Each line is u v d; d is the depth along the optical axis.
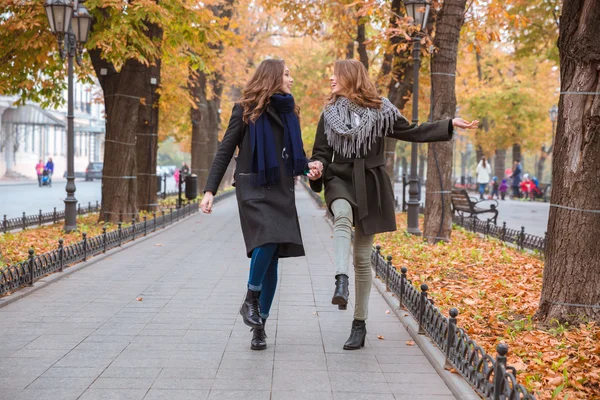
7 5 14.54
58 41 12.99
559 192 5.81
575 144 5.68
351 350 5.24
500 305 6.79
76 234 13.13
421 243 12.23
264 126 4.75
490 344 5.27
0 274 7.12
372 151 4.89
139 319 6.27
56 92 19.33
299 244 4.71
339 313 6.65
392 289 7.45
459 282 8.27
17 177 50.09
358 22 19.28
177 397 4.11
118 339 5.50
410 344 5.44
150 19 13.87
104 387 4.27
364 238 5.06
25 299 7.18
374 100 4.80
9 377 4.46
